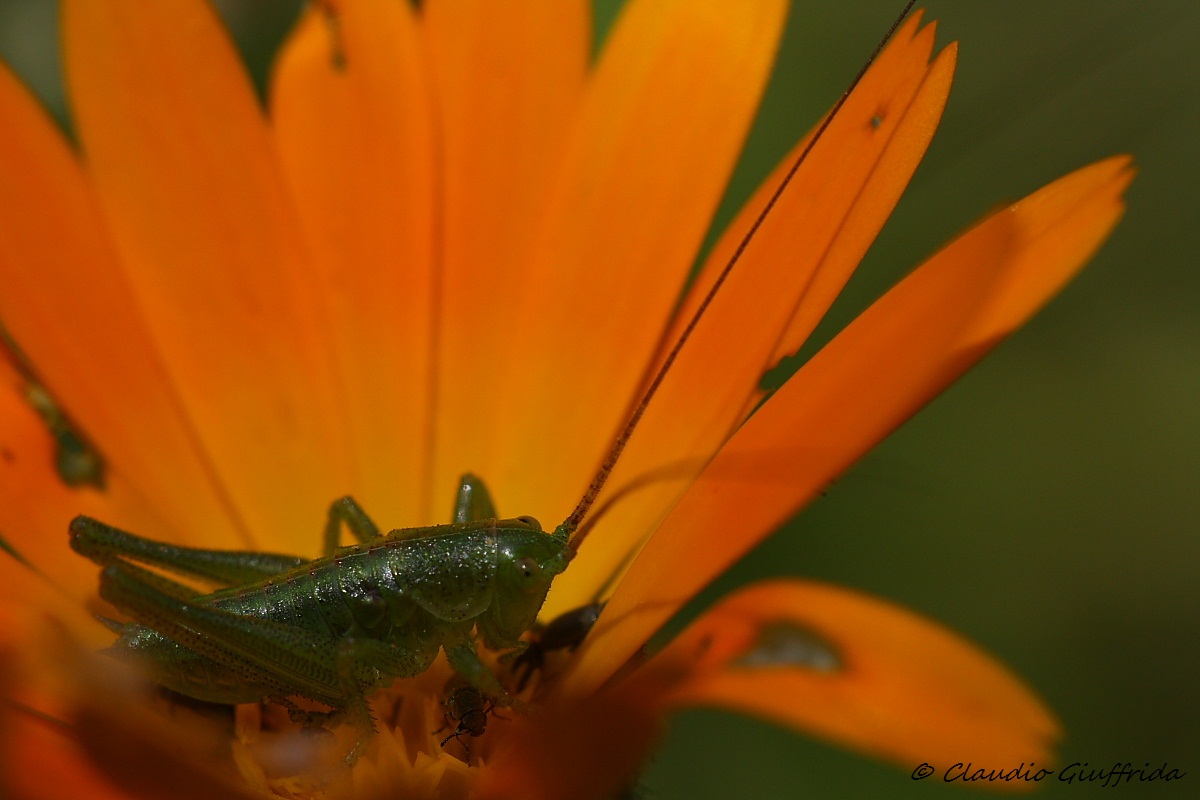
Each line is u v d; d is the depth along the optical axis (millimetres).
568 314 129
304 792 122
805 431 113
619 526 127
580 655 122
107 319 127
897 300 114
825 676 110
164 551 125
